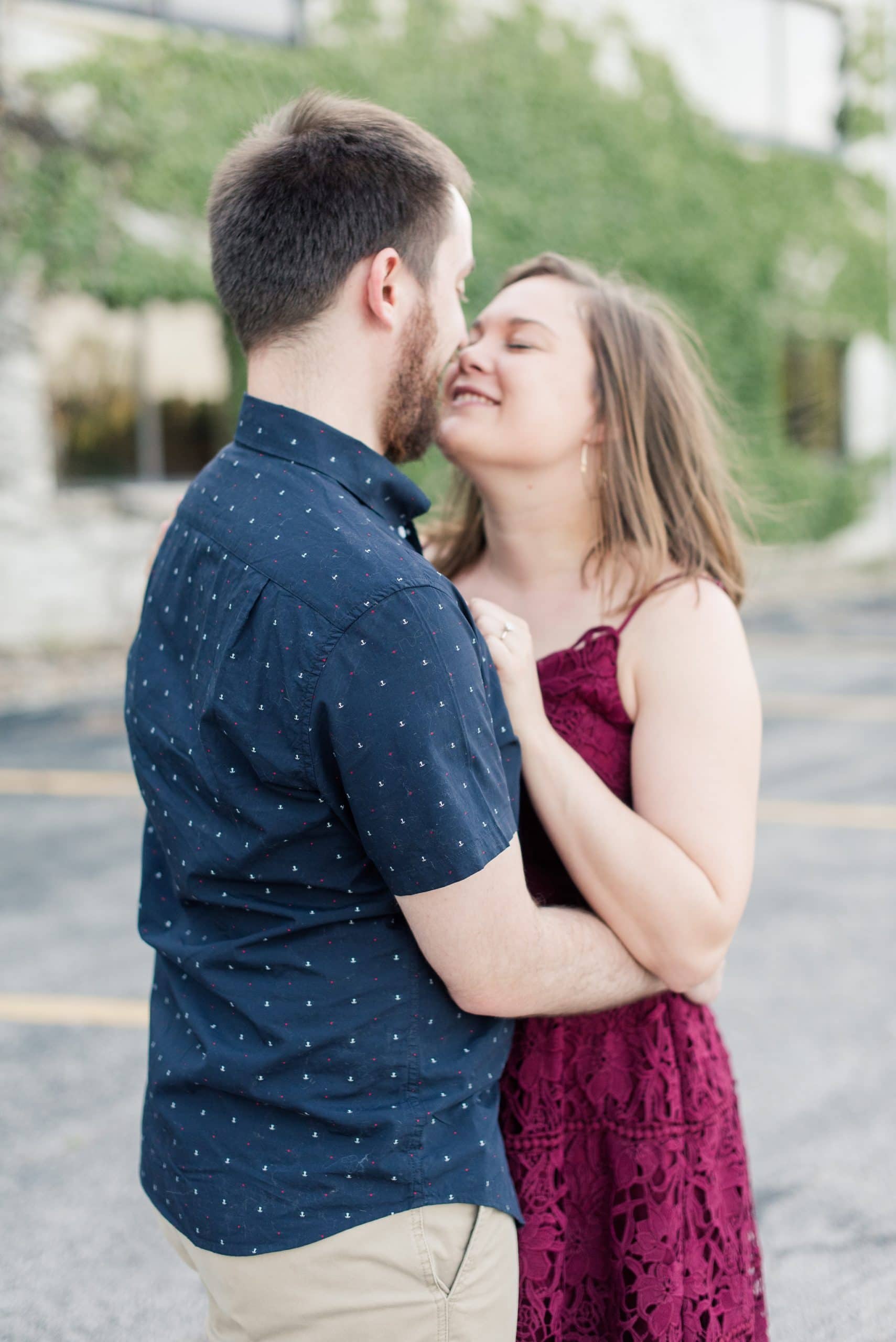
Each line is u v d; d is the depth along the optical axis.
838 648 8.63
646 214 11.19
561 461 1.39
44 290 8.11
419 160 1.10
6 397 8.02
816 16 12.49
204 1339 2.00
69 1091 2.74
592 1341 1.31
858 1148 2.51
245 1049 1.05
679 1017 1.34
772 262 12.29
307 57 8.94
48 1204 2.35
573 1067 1.32
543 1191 1.28
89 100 8.06
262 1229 1.03
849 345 13.38
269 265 1.08
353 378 1.10
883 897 3.91
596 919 1.21
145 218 8.41
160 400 8.83
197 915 1.11
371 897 1.03
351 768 0.96
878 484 13.61
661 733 1.29
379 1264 1.02
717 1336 1.31
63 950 3.48
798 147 12.56
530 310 1.40
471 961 1.01
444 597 1.01
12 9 7.74
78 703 6.86
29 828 4.64
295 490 1.06
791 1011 3.11
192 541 1.12
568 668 1.33
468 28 9.79
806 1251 2.21
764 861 4.29
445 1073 1.06
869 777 5.36
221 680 1.02
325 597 0.97
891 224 13.34
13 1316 2.05
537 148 10.32
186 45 8.34
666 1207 1.29
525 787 1.25
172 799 1.10
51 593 8.29
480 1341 1.07
